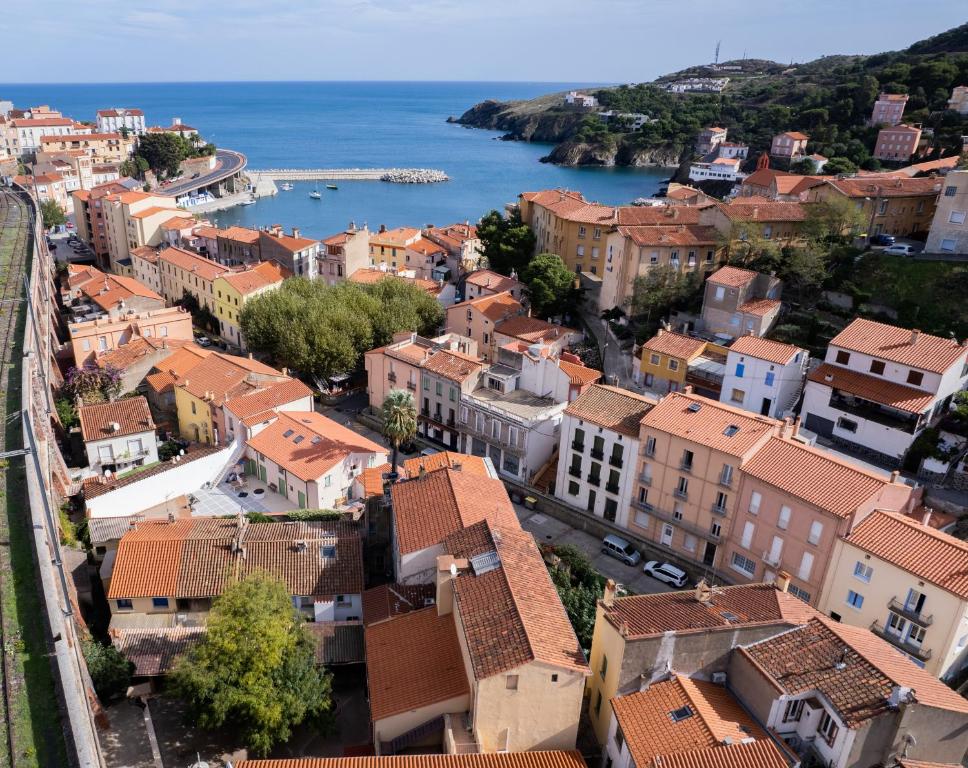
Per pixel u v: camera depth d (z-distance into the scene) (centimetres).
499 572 4709
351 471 7569
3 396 7394
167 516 6738
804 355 8169
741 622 4316
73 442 8650
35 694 3794
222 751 4641
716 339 9744
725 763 3600
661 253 10819
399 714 4291
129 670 4966
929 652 5125
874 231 11569
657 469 7031
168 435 9281
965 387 7669
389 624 4994
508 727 4153
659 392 9144
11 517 5309
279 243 14500
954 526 6494
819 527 5809
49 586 4369
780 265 10250
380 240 16375
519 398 8825
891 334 7731
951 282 9388
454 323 11738
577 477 7781
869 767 3847
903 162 19512
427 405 9350
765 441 6519
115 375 9619
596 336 11275
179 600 5541
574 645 4241
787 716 4019
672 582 6725
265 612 4634
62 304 13550
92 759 3322
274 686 4512
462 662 4525
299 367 10444
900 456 7275
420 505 5816
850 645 4181
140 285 13350
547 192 14738
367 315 11062
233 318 13012
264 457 7631
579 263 12962
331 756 4650
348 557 5850
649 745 3828
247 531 6075
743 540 6475
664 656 4172
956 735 3934
